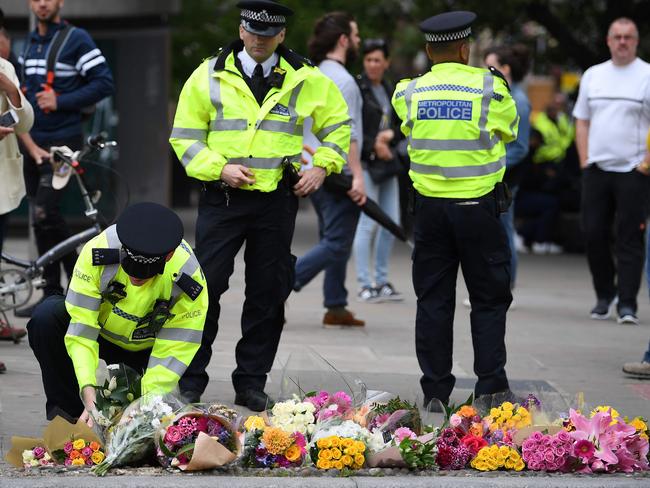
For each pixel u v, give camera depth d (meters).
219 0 36.75
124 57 29.03
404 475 8.54
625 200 16.28
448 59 10.90
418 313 11.00
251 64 10.55
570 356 14.04
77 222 25.75
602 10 31.34
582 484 8.33
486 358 10.80
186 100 10.60
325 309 17.12
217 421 8.51
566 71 35.41
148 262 8.34
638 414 11.04
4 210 12.56
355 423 8.89
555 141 27.62
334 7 31.59
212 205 10.62
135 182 29.31
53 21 15.25
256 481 8.08
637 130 16.12
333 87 10.95
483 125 10.67
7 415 10.05
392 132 16.97
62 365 9.23
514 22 31.25
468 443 8.87
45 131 15.08
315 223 34.28
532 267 24.47
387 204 17.55
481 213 10.68
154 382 8.85
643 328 16.36
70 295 8.68
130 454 8.36
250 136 10.48
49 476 8.16
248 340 10.79
